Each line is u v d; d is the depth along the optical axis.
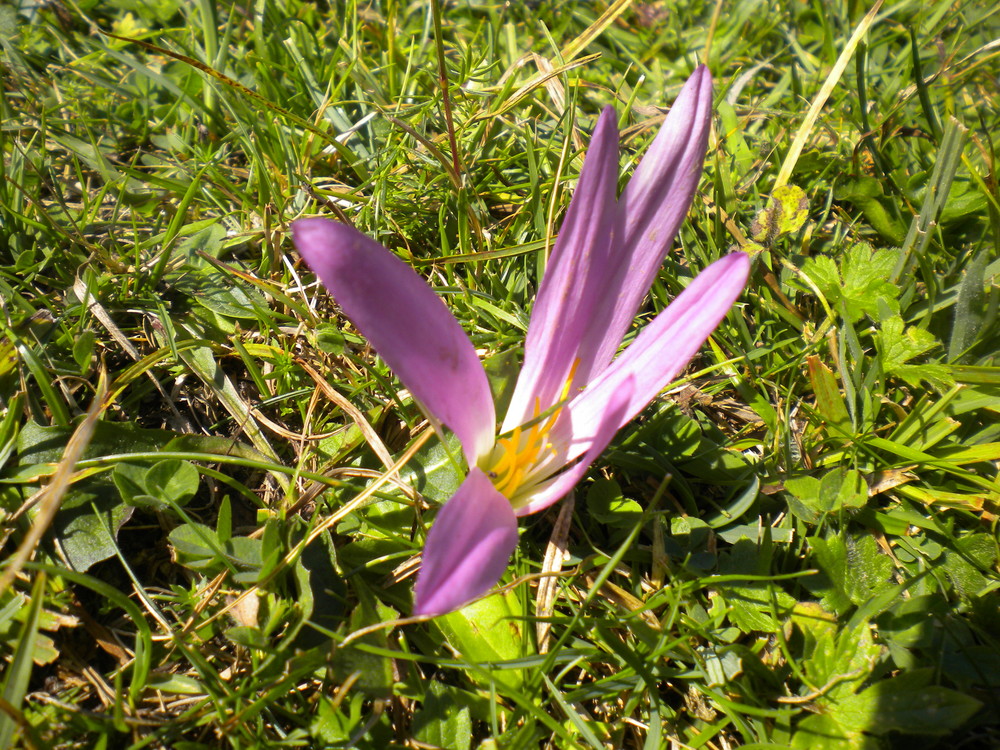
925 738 0.09
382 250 0.08
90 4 0.19
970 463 0.11
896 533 0.11
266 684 0.09
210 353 0.11
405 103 0.16
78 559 0.09
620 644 0.09
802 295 0.14
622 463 0.11
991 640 0.09
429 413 0.09
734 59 0.19
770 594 0.10
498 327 0.13
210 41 0.16
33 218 0.13
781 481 0.11
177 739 0.08
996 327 0.12
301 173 0.14
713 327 0.08
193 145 0.16
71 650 0.09
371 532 0.10
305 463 0.11
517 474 0.10
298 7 0.19
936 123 0.16
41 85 0.16
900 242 0.15
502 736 0.08
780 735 0.09
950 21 0.20
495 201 0.15
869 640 0.09
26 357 0.10
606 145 0.09
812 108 0.14
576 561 0.10
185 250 0.13
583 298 0.10
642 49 0.20
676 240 0.14
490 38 0.18
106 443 0.10
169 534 0.09
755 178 0.15
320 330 0.12
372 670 0.09
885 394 0.12
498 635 0.09
